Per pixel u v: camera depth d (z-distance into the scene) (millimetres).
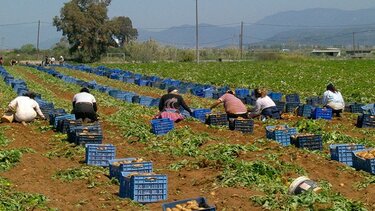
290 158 16344
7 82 48156
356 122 25062
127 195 12688
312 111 26297
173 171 15430
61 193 13438
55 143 19906
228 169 14695
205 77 57656
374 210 11727
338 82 49344
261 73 63625
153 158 17406
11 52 159250
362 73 62906
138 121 24391
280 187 13086
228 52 137125
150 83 48062
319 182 13812
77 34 123562
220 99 23797
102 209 11953
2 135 20625
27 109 23797
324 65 82125
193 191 13234
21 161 16531
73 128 19938
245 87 46312
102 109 30750
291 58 110125
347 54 160750
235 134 20906
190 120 23953
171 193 13117
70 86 46000
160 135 20844
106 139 20500
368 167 15195
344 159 16328
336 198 11969
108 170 15656
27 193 12992
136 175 12453
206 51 140500
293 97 33750
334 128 23078
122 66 86750
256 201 11859
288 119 25312
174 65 87750
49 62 101500
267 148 17734
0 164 15961
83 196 13055
